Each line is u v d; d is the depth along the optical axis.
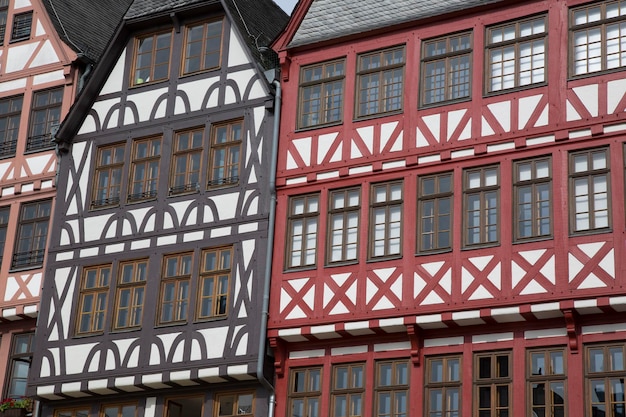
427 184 23.02
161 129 26.33
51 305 26.00
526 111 22.44
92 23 30.11
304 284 23.50
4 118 28.67
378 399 22.44
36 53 28.73
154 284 25.05
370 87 24.28
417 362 22.19
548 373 21.08
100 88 27.45
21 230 27.36
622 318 20.77
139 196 26.06
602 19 22.34
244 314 23.83
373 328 22.53
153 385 24.42
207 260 24.81
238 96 25.66
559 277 21.16
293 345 23.55
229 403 23.97
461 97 23.17
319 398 23.00
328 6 25.47
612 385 20.53
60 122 27.70
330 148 24.22
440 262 22.30
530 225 21.78
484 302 21.61
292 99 25.05
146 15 27.16
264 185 24.67
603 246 21.02
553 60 22.47
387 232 23.08
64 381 25.16
